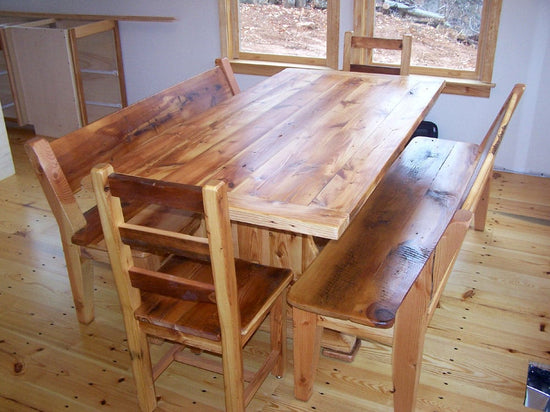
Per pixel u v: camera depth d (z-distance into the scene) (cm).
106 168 139
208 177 168
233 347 151
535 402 185
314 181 164
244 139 198
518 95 220
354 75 279
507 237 277
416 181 213
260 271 177
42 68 390
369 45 288
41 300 239
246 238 205
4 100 441
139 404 180
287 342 217
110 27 405
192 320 157
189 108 262
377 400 188
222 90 285
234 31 390
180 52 405
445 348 208
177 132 207
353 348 205
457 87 334
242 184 163
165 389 194
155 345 214
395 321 158
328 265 167
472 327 219
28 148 187
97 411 184
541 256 262
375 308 148
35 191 334
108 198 141
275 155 183
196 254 140
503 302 232
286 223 144
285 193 157
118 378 198
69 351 211
